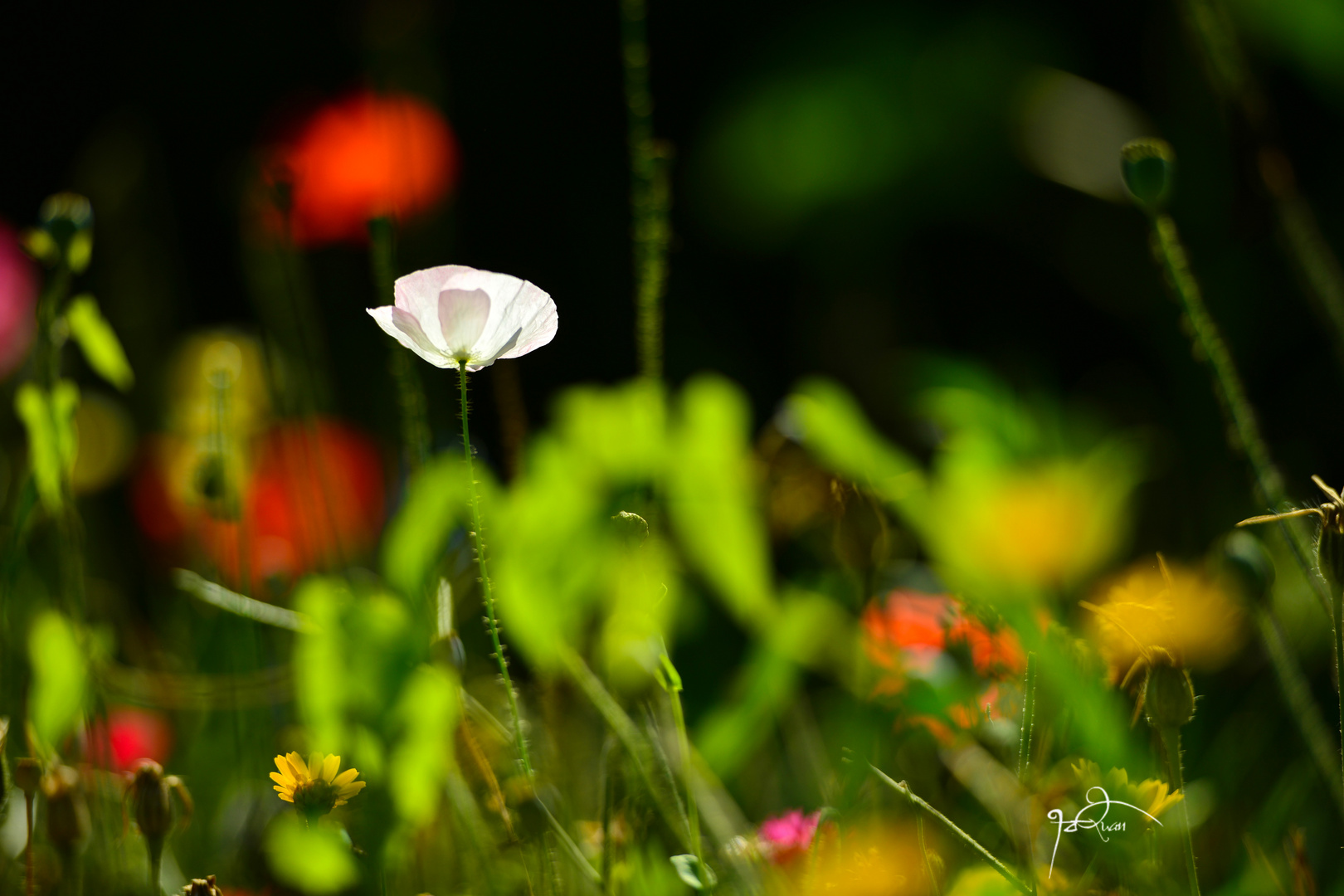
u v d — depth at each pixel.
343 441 2.22
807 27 3.89
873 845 1.71
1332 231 3.44
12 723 1.78
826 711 1.94
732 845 1.72
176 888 1.76
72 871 1.67
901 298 3.86
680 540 1.85
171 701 1.81
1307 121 3.63
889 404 3.12
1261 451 1.71
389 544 1.76
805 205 3.86
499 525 1.78
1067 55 3.97
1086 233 3.85
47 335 1.76
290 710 1.85
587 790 1.81
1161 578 1.73
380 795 1.71
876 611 1.76
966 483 1.81
